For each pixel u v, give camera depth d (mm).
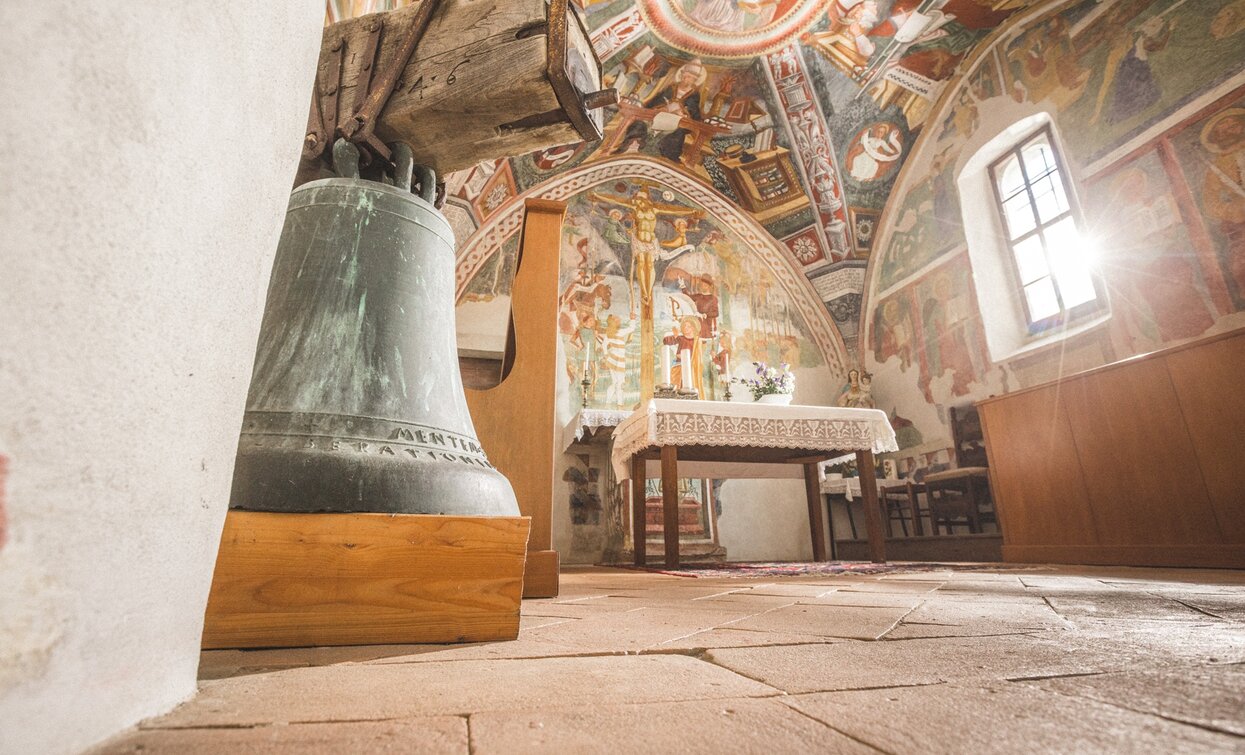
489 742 516
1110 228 6875
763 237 11477
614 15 8250
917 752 472
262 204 751
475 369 9406
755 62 9438
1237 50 5867
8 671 392
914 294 9672
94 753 468
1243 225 5645
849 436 5484
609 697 696
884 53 9047
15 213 390
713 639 1179
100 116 453
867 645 1077
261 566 1109
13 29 384
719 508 9531
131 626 541
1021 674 797
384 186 1526
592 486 8953
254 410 1241
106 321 471
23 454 402
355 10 2760
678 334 10414
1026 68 8070
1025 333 8180
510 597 1209
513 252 9945
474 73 1589
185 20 559
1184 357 4250
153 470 544
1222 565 3873
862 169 10227
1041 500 5152
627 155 10820
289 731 551
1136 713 589
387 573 1161
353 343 1338
